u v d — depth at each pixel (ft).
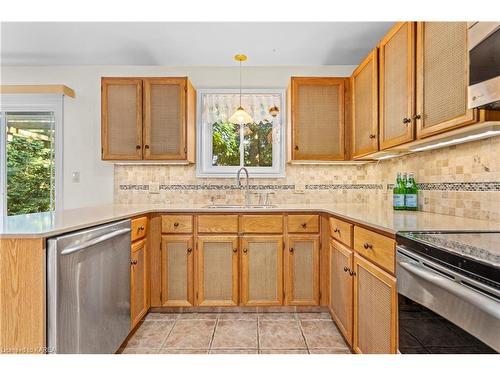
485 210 5.24
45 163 10.53
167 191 10.11
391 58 6.30
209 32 8.11
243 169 9.77
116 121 8.98
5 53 9.37
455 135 5.08
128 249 6.29
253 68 10.24
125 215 6.23
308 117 8.93
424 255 3.56
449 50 4.57
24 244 3.89
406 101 5.70
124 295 6.08
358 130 8.20
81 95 10.28
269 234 8.09
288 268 8.06
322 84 8.91
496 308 2.49
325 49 9.07
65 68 10.27
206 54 9.39
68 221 4.91
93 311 4.87
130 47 8.98
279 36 8.31
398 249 4.14
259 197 10.09
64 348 4.09
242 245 8.09
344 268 6.37
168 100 9.01
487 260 2.72
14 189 10.57
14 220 5.03
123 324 6.04
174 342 6.67
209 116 10.16
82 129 10.27
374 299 4.98
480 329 2.68
